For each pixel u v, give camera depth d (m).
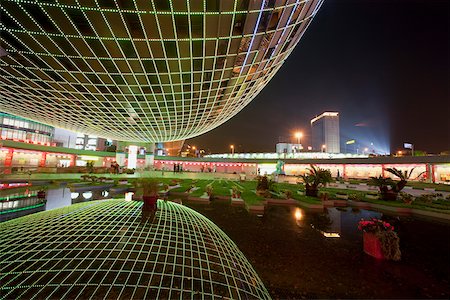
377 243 5.39
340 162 42.47
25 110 22.77
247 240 6.46
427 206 11.16
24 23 9.72
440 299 3.70
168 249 5.50
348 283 4.15
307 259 5.20
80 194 14.20
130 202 11.24
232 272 4.47
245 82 18.08
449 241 6.81
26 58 12.11
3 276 4.05
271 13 11.21
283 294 3.74
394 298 3.71
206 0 9.84
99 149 77.44
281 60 17.39
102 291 3.69
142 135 36.62
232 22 11.02
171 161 56.16
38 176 22.44
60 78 14.48
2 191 14.13
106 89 16.44
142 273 4.30
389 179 13.48
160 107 20.95
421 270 4.76
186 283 3.99
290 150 99.38
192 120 27.27
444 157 32.12
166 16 10.21
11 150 38.22
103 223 7.36
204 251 5.49
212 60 13.87
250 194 14.99
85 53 12.03
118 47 11.82
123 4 9.45
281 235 7.01
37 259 4.76
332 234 7.19
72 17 9.70
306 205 11.99
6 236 6.04
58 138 62.69
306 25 14.50
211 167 55.59
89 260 4.77
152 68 14.05
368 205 12.57
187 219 8.40
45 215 8.30
